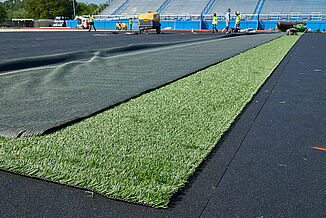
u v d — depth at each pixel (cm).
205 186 187
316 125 305
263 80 524
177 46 1231
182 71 594
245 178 198
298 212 163
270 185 190
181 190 182
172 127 282
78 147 235
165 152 229
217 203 170
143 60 764
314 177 201
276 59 816
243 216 158
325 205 169
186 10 4881
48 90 429
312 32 3244
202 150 236
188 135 264
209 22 4309
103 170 201
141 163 211
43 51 1036
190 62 729
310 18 3991
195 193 179
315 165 218
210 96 403
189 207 165
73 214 159
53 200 171
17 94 406
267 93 441
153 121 298
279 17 4147
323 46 1321
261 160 225
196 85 468
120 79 511
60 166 206
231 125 301
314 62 786
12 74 555
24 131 266
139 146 238
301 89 470
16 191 180
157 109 338
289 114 341
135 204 167
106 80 503
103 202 169
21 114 317
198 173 203
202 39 1759
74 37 2105
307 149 247
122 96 392
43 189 182
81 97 389
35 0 9944
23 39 1844
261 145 253
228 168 211
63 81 494
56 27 5484
